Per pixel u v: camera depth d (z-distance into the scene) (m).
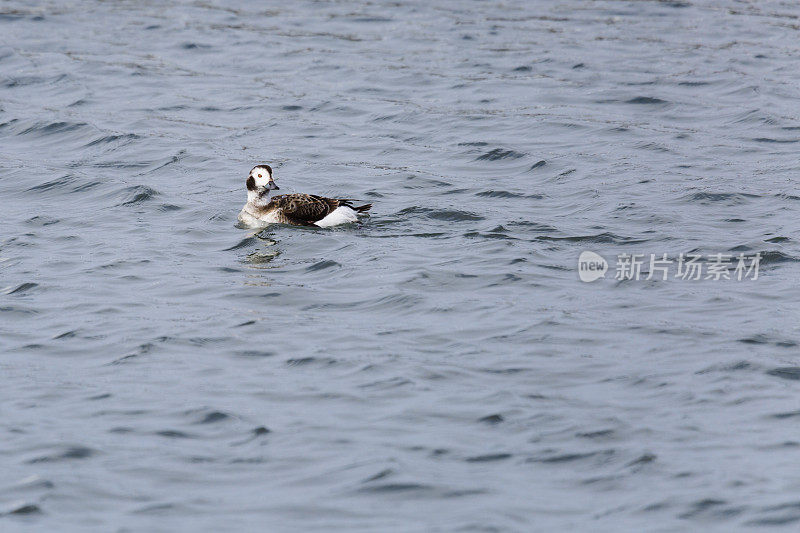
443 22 39.88
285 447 11.30
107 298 15.93
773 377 12.83
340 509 10.12
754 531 9.73
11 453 11.23
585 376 12.99
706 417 11.88
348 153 24.91
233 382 12.95
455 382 12.84
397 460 10.97
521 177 23.03
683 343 13.93
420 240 18.62
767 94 29.88
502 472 10.78
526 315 14.98
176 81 31.91
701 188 21.56
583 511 10.08
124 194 21.61
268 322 14.87
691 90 30.69
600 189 21.81
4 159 24.47
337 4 43.25
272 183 19.66
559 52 35.28
